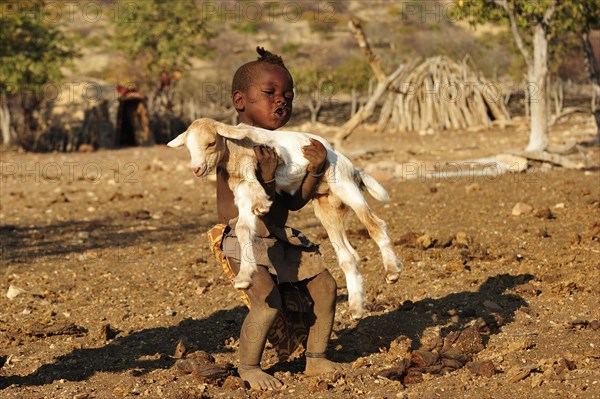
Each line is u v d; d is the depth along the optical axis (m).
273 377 6.30
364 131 31.48
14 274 10.59
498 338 7.12
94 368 7.00
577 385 5.96
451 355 6.48
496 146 24.16
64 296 9.48
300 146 5.96
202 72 42.66
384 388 6.16
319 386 6.16
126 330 8.07
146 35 36.81
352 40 47.09
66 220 14.71
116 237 12.89
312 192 6.06
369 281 9.19
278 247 6.20
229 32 47.25
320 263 6.30
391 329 7.57
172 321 8.27
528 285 8.43
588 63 22.44
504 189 14.90
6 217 15.20
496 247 10.50
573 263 9.45
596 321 7.24
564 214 12.39
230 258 6.13
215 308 8.63
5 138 30.81
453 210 13.20
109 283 9.98
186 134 5.66
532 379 6.07
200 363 6.61
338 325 7.73
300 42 48.31
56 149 30.11
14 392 6.41
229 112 34.59
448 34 43.62
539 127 18.58
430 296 8.53
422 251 10.42
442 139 27.72
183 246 12.02
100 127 30.56
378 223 6.08
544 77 18.45
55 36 31.89
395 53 43.25
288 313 6.50
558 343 6.87
